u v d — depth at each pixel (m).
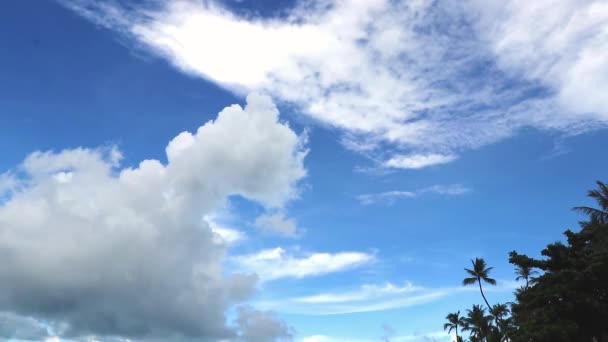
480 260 79.12
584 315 28.61
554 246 31.14
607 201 44.94
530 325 29.44
